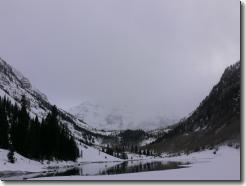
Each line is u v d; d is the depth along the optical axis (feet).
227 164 228.43
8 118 395.96
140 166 337.93
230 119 597.52
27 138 358.43
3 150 313.12
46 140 399.44
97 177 181.57
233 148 400.88
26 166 298.35
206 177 146.10
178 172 190.49
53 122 433.89
